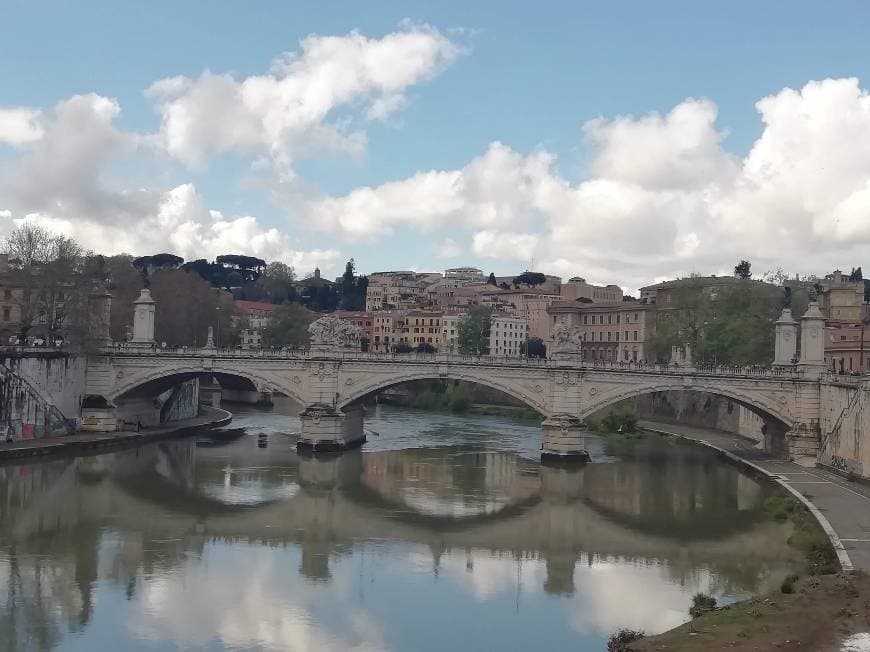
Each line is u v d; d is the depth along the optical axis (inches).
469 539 2566.4
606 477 3604.8
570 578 2162.9
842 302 6195.9
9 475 3289.9
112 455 3833.7
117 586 2021.4
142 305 4249.5
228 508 2896.2
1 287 5241.1
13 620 1792.6
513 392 4005.9
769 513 2797.7
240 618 1829.5
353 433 4421.8
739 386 3821.4
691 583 2111.2
